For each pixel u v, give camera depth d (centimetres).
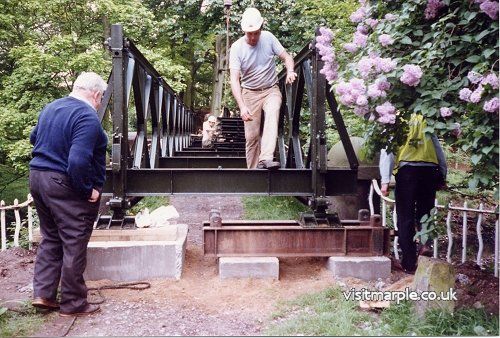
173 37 1758
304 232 439
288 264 461
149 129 1438
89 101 357
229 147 1361
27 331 316
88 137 331
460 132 317
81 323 333
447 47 328
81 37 1262
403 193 458
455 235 668
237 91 501
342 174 479
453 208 536
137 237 430
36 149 346
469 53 320
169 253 420
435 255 522
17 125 1105
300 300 373
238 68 511
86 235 345
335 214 461
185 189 469
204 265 466
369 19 368
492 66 293
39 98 1138
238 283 407
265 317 349
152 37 1608
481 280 414
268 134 504
